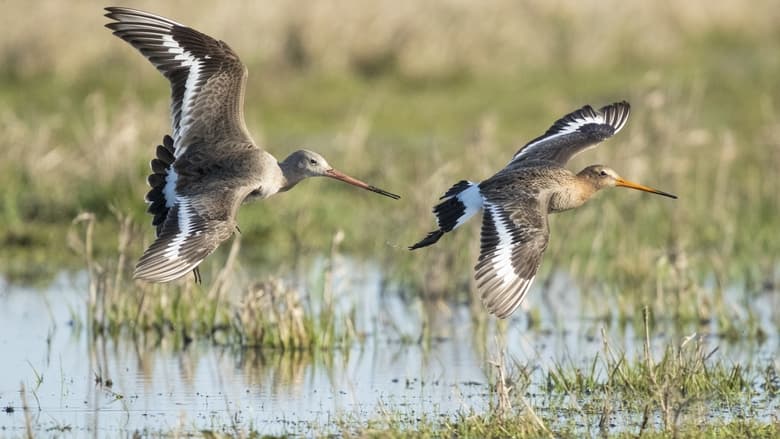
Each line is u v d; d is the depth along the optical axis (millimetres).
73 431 11555
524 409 11867
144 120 22844
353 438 11180
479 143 20672
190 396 12805
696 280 16500
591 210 19672
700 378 12633
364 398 12781
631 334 15500
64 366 13820
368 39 30688
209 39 11516
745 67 32625
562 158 12586
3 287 17031
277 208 20156
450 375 13727
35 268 17938
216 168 11039
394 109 28078
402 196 20688
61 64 27969
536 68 31750
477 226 17125
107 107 26156
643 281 17375
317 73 29641
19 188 20359
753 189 21641
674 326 15852
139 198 19641
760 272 17969
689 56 34125
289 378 13570
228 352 14633
